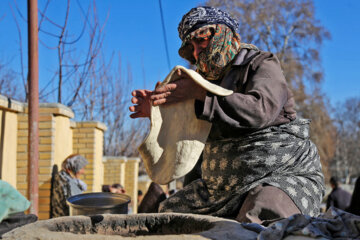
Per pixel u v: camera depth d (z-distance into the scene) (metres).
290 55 20.33
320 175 1.72
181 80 1.53
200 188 1.79
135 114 1.64
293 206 1.50
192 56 1.96
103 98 14.13
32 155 4.87
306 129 1.73
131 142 16.91
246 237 1.02
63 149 6.78
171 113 1.58
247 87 1.59
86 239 0.95
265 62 1.62
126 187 12.62
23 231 1.07
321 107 20.48
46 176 5.93
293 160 1.64
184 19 1.79
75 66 9.27
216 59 1.74
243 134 1.62
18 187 5.80
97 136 8.01
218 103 1.42
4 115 5.54
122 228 1.34
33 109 4.90
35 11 4.91
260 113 1.43
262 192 1.53
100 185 8.28
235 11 19.64
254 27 20.00
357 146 54.84
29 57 4.90
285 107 1.65
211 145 1.75
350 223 1.04
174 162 1.56
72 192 5.48
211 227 1.17
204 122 1.56
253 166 1.61
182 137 1.56
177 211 1.83
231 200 1.66
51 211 5.82
